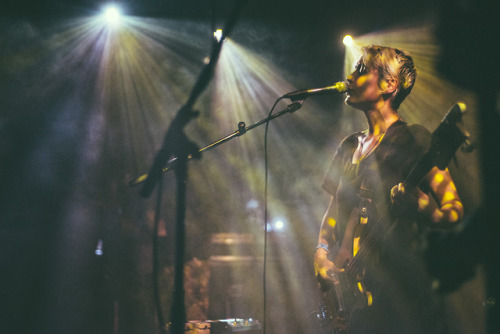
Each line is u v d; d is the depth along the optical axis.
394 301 1.83
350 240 2.06
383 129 2.10
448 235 1.04
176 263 2.26
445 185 1.83
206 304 4.61
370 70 2.10
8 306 4.64
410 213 1.81
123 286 4.59
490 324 1.11
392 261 1.86
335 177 2.29
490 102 1.23
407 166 1.90
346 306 2.02
